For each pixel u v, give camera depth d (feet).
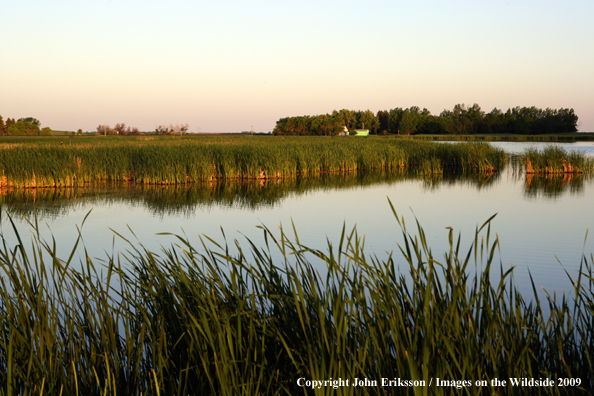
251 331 10.06
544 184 74.43
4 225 41.06
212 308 10.11
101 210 49.55
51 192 64.03
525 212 47.85
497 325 10.42
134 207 51.67
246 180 82.74
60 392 9.34
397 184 75.82
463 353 9.23
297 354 10.31
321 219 44.39
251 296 10.75
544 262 28.43
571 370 10.74
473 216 45.65
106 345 10.89
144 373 11.32
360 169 105.81
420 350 9.45
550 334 10.83
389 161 110.83
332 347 8.84
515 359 9.95
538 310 11.00
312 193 64.39
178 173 76.23
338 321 8.84
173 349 11.05
